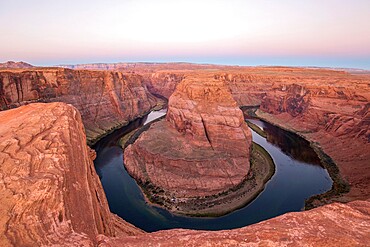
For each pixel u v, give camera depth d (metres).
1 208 9.70
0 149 13.47
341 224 11.41
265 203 39.38
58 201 10.41
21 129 16.33
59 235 9.18
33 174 11.85
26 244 8.46
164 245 10.05
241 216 36.06
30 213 9.65
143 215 36.28
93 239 10.09
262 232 10.66
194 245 10.04
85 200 12.34
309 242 9.99
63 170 12.56
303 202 40.06
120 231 17.78
